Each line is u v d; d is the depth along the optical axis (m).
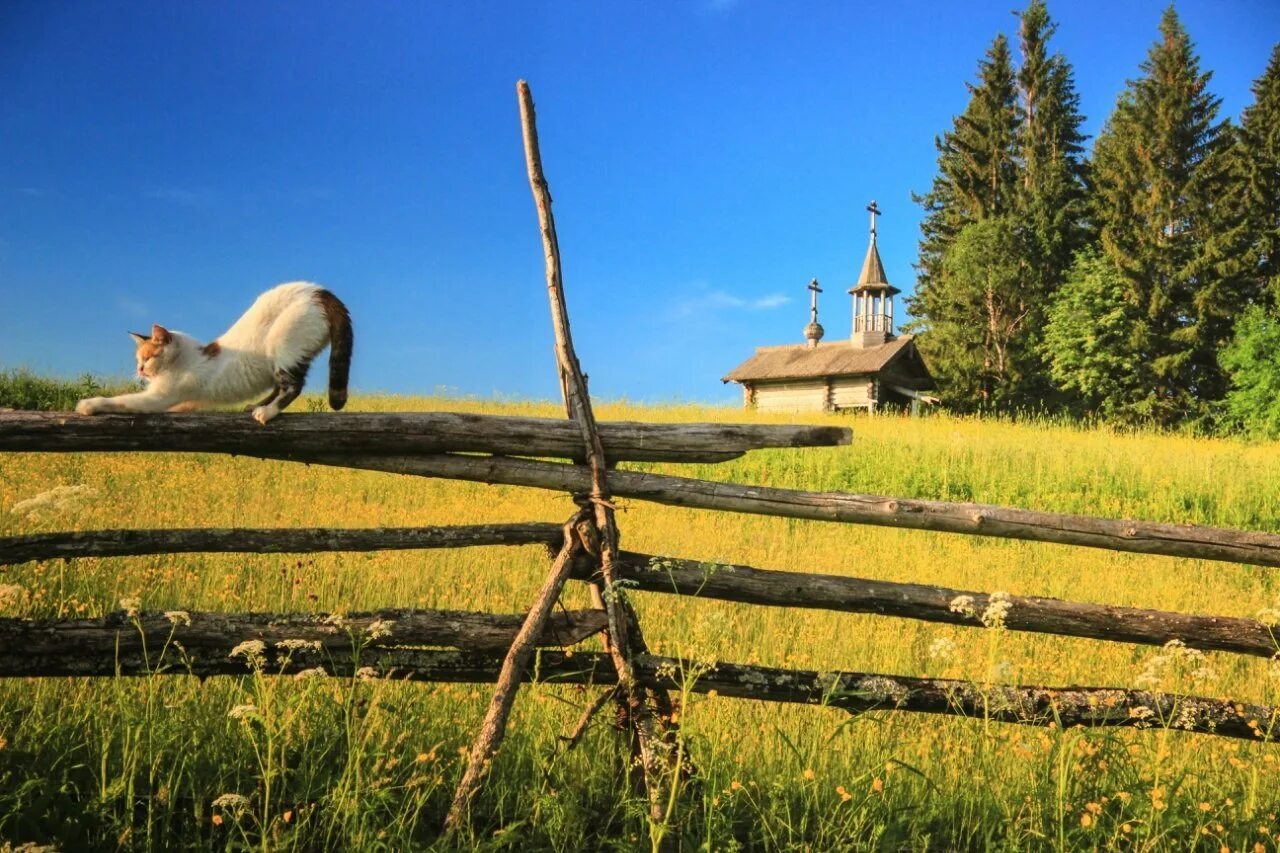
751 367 46.28
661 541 9.80
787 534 11.21
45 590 6.33
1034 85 52.44
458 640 3.94
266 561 7.67
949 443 17.59
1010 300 48.03
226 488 11.34
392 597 7.06
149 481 11.42
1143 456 16.80
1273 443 23.05
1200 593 9.14
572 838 3.54
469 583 7.42
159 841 3.25
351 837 3.13
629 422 4.39
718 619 3.75
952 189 53.59
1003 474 15.71
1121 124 47.50
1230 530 4.61
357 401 21.17
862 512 4.38
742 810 3.83
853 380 41.38
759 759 4.18
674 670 3.94
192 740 3.76
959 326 49.19
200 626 3.74
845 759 4.12
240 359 4.20
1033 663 6.19
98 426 3.78
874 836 3.39
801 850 3.46
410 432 4.07
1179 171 45.09
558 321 4.46
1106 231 44.69
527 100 4.70
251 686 4.38
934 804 3.81
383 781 3.34
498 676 4.02
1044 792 3.73
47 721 3.91
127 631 3.67
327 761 3.84
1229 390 42.16
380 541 4.11
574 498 4.29
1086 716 4.16
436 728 4.18
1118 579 9.57
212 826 3.29
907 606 4.27
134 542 3.84
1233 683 6.31
